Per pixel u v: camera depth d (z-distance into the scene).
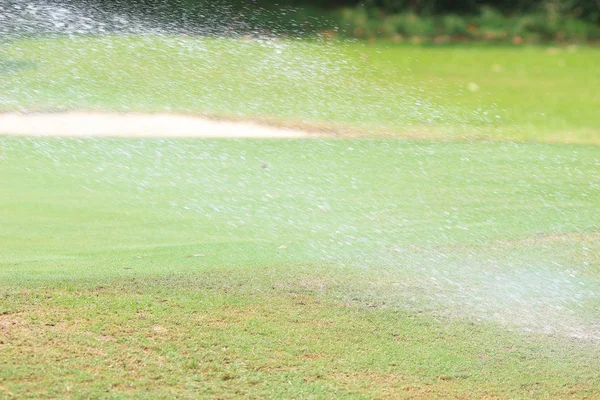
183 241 14.14
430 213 16.33
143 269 12.70
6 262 12.81
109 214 15.55
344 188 18.12
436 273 12.97
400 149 22.55
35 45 34.62
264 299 11.69
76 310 11.05
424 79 35.31
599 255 13.95
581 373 9.91
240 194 17.33
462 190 18.27
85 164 19.48
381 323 11.07
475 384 9.55
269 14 43.62
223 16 41.06
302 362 9.88
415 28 48.69
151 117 25.25
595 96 32.66
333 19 47.28
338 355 10.10
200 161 20.22
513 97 32.19
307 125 25.19
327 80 32.88
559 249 14.27
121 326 10.61
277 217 15.74
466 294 12.17
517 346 10.56
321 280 12.50
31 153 20.27
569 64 41.22
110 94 27.77
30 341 10.05
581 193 18.23
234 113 26.25
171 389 9.12
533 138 24.97
